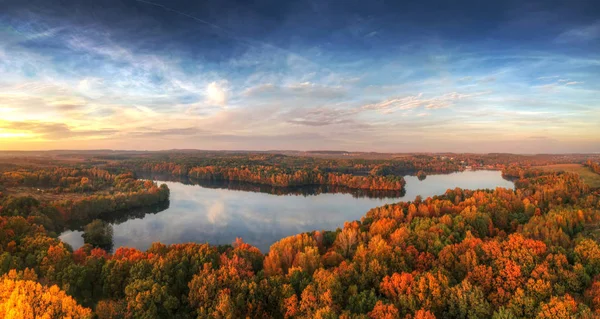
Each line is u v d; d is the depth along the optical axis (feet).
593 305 157.48
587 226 289.74
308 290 175.83
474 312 161.58
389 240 268.21
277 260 230.48
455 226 286.25
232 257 230.27
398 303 171.63
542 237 249.75
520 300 159.63
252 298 180.75
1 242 257.96
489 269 190.39
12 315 142.10
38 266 219.41
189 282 190.60
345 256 267.18
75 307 155.02
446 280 179.01
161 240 402.11
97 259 224.74
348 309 167.63
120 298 188.65
